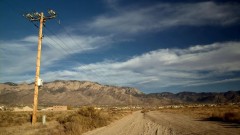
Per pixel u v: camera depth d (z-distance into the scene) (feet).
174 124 119.55
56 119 147.43
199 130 87.04
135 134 83.35
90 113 126.11
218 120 130.62
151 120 162.30
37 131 80.23
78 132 82.99
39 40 94.07
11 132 78.64
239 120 115.44
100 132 91.76
